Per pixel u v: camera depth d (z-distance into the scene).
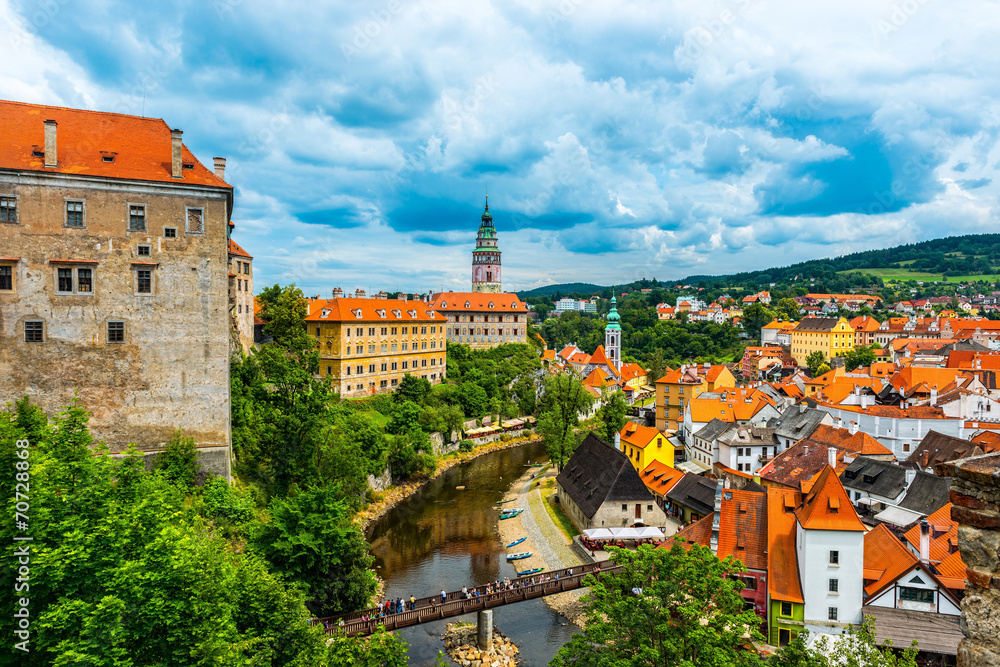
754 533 53.22
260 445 65.44
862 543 46.72
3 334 49.66
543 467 111.31
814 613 47.44
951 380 113.44
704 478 77.69
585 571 58.97
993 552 11.00
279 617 32.69
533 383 157.25
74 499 27.81
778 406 124.12
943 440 76.19
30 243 50.31
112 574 25.20
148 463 52.84
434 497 93.69
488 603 52.41
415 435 102.56
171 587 26.00
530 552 72.31
